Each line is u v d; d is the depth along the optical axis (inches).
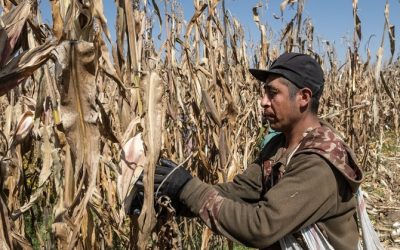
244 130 177.9
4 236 64.8
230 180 116.6
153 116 70.4
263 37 170.2
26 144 94.1
